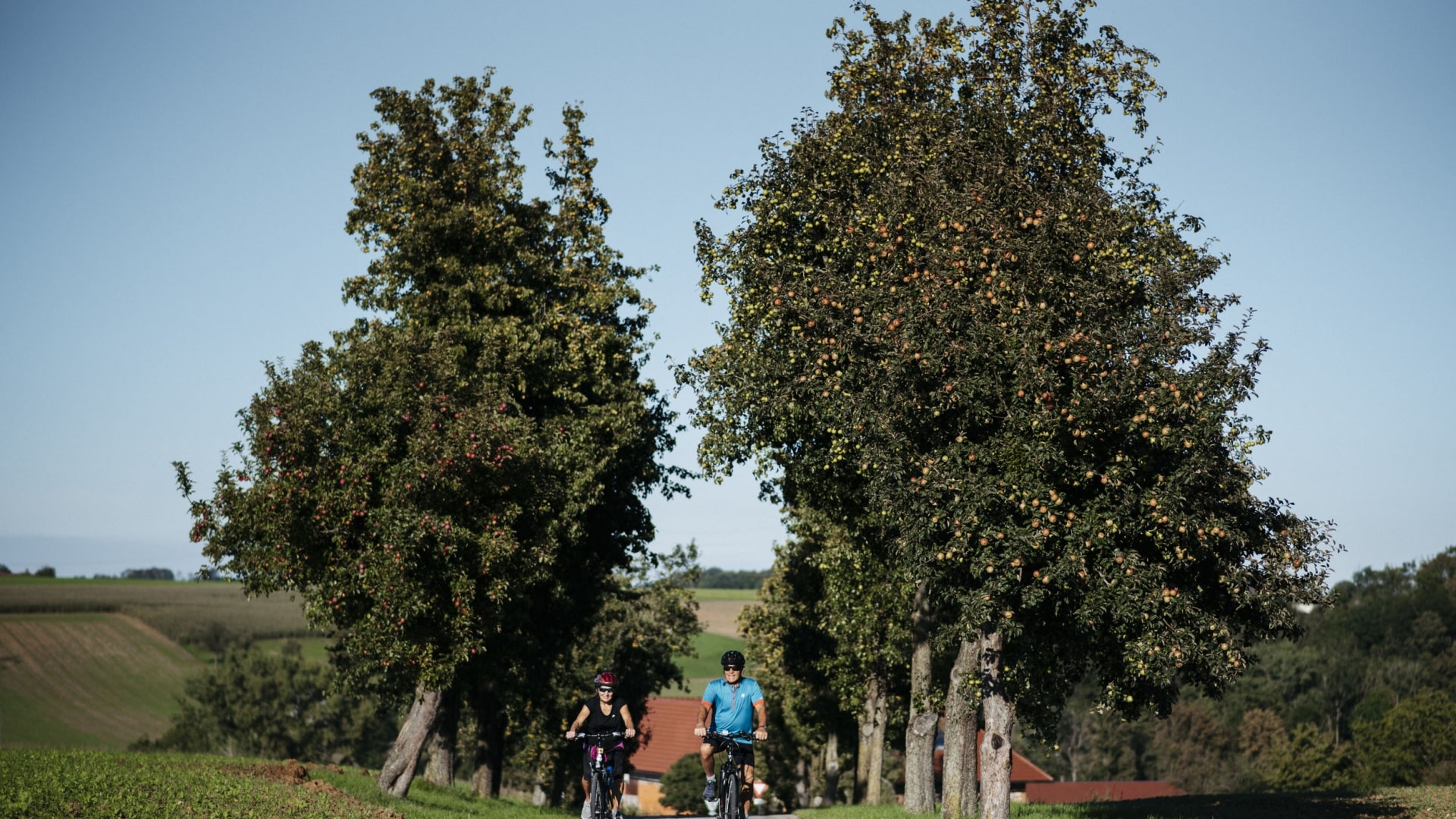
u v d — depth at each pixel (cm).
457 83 3181
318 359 2538
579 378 3028
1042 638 1970
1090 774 10994
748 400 2491
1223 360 1822
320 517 2361
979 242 1938
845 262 2419
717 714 1325
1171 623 1772
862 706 4203
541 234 3244
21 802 1315
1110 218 2006
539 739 4606
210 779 1795
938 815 2825
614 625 4831
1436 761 8150
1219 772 9775
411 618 2373
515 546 2477
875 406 2019
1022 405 1833
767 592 4819
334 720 12500
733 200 2678
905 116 2472
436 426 2414
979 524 1791
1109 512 1775
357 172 3167
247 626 13888
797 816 3069
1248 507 1886
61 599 13475
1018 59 2475
